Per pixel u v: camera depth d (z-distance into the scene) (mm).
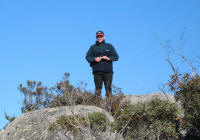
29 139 6613
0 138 7051
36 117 7148
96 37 9242
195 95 5848
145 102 6590
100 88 9016
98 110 7176
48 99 7309
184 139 6309
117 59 9148
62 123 6105
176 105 6348
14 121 7422
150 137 6031
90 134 5730
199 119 5766
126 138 6062
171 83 6168
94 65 9055
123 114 6383
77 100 7539
